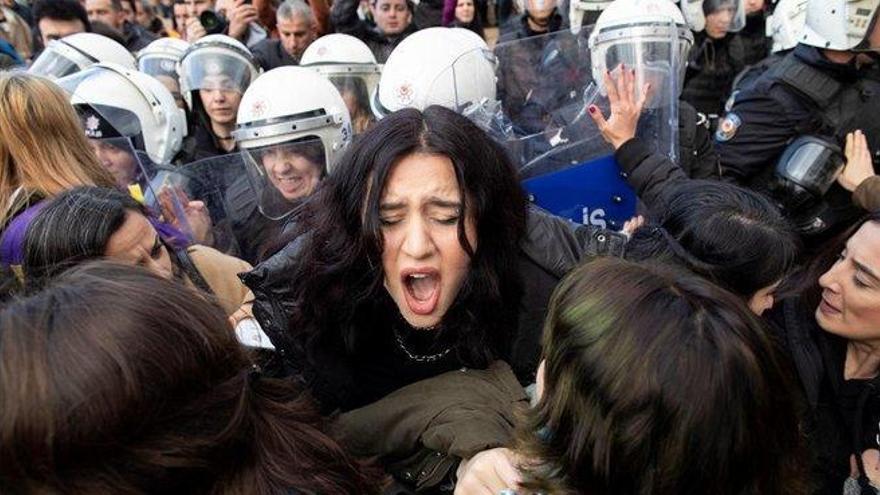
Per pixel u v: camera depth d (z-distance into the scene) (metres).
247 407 0.72
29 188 1.36
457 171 1.06
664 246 1.18
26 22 4.80
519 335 1.28
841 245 1.23
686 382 0.68
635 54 1.90
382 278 1.14
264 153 1.96
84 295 0.64
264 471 0.74
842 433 1.23
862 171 1.98
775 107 2.12
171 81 3.01
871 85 2.12
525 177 1.90
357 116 2.71
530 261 1.28
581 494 0.76
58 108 1.43
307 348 1.23
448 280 1.13
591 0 2.98
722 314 0.73
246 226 1.96
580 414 0.75
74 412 0.57
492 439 1.03
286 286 1.25
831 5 2.04
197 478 0.66
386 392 1.23
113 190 1.18
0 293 1.00
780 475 0.76
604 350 0.72
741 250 1.10
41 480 0.58
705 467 0.69
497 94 2.34
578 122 1.98
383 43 4.29
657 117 1.96
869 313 1.12
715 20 3.48
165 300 0.67
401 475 1.16
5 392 0.57
